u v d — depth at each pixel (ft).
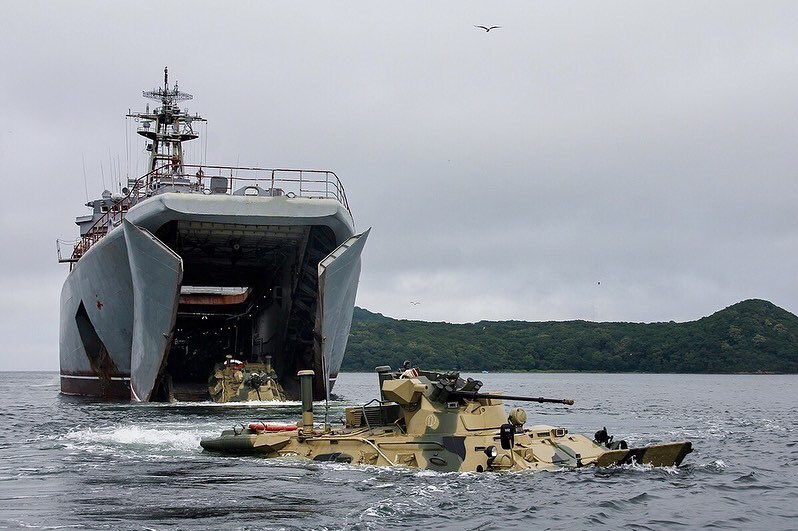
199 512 52.80
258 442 75.77
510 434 67.31
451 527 49.85
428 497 57.77
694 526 51.62
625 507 55.98
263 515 51.93
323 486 61.36
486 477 64.85
